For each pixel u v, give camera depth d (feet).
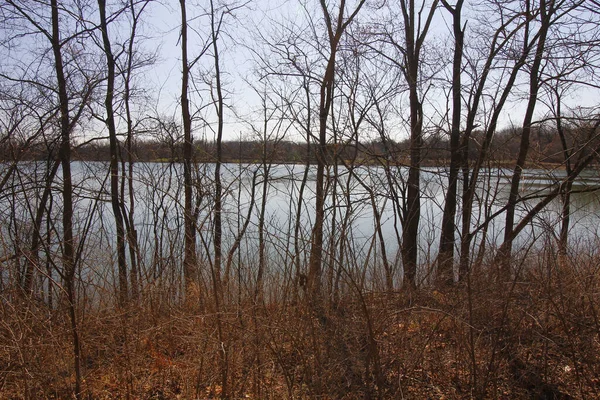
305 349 15.25
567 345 15.60
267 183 25.07
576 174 21.90
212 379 15.21
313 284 15.58
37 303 16.22
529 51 25.94
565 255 17.39
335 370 14.65
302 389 14.92
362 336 14.98
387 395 14.67
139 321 17.51
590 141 20.84
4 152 20.81
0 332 15.01
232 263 18.30
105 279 18.61
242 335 15.02
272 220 20.17
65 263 15.52
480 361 15.58
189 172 24.03
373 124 26.37
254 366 15.12
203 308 17.15
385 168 23.29
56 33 26.05
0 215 18.76
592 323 15.74
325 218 18.65
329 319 15.05
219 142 30.81
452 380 15.56
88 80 24.68
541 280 15.72
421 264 19.76
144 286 19.63
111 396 15.83
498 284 15.92
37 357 15.33
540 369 15.57
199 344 15.69
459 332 15.38
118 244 21.98
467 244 18.07
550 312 15.87
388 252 26.99
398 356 14.74
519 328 15.42
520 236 21.93
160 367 16.65
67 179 22.57
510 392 15.24
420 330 15.80
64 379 15.48
